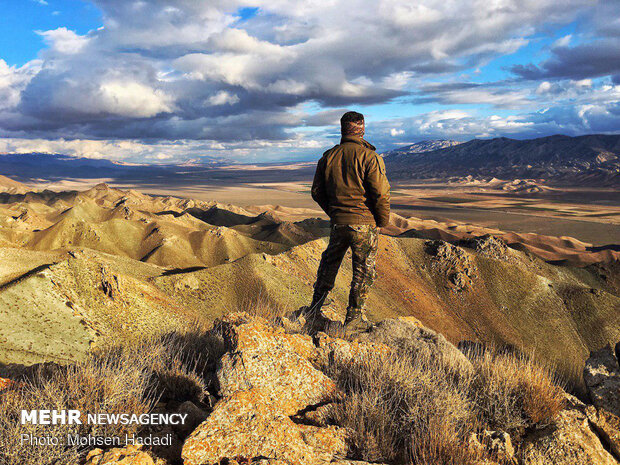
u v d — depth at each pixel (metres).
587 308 133.38
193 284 110.19
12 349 67.38
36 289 80.50
